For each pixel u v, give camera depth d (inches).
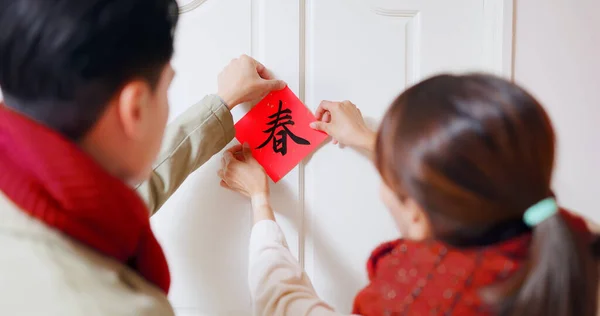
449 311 20.0
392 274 22.0
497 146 18.2
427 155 18.9
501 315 19.0
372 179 35.5
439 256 20.6
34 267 15.9
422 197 19.8
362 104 35.1
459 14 34.7
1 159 16.5
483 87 19.4
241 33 34.2
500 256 19.7
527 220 19.2
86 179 16.6
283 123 34.3
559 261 18.1
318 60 34.7
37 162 16.2
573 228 19.2
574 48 34.9
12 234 16.3
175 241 35.8
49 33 15.8
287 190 35.4
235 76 32.0
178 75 34.5
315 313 25.5
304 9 34.3
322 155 35.3
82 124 17.4
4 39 16.1
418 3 34.5
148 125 18.9
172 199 35.4
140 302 17.2
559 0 34.4
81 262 16.7
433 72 35.1
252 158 34.3
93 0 16.1
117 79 17.2
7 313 15.6
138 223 19.1
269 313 27.0
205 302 36.3
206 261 35.9
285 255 29.8
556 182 36.3
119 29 16.6
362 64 34.8
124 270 18.5
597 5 34.4
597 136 35.8
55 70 16.3
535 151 18.7
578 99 35.4
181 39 34.2
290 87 34.6
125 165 19.5
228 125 31.4
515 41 34.7
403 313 21.0
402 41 34.7
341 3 34.2
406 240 22.5
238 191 34.9
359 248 36.3
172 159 29.5
